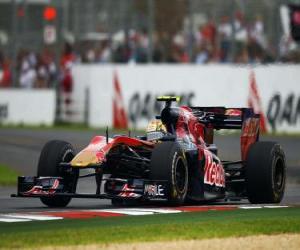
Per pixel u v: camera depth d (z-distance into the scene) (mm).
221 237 28625
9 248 25359
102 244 26469
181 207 37719
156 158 36406
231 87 92688
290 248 26984
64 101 103375
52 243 26406
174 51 105062
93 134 85875
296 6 95125
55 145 38281
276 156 41125
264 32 97562
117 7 103688
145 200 36344
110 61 100875
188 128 40094
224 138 87938
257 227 31062
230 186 42750
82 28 105938
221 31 100562
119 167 38688
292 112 91938
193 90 93562
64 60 109062
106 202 42406
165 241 27375
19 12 109125
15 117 102000
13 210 36781
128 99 95312
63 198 38688
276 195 41250
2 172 62125
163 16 105312
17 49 108625
